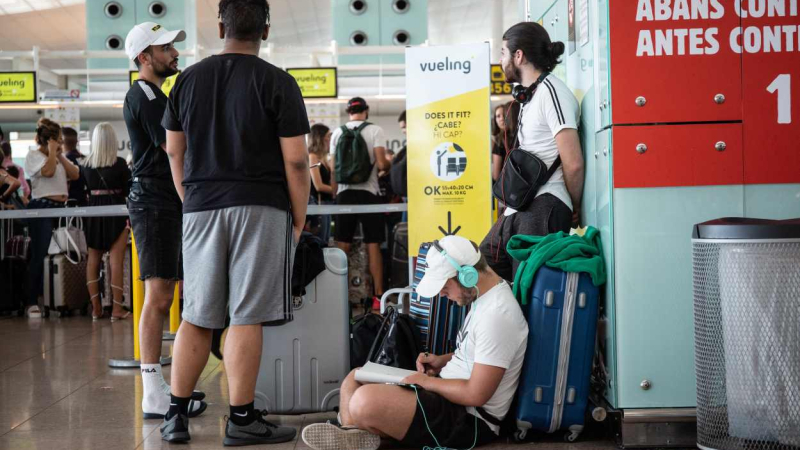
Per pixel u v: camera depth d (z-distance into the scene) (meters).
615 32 3.09
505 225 3.60
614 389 3.13
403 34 12.76
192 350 3.28
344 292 3.67
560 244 3.16
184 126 3.19
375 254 7.35
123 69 12.25
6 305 7.91
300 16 17.47
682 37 3.09
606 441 3.20
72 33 17.88
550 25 4.22
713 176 3.10
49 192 7.75
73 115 13.09
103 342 6.09
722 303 2.82
